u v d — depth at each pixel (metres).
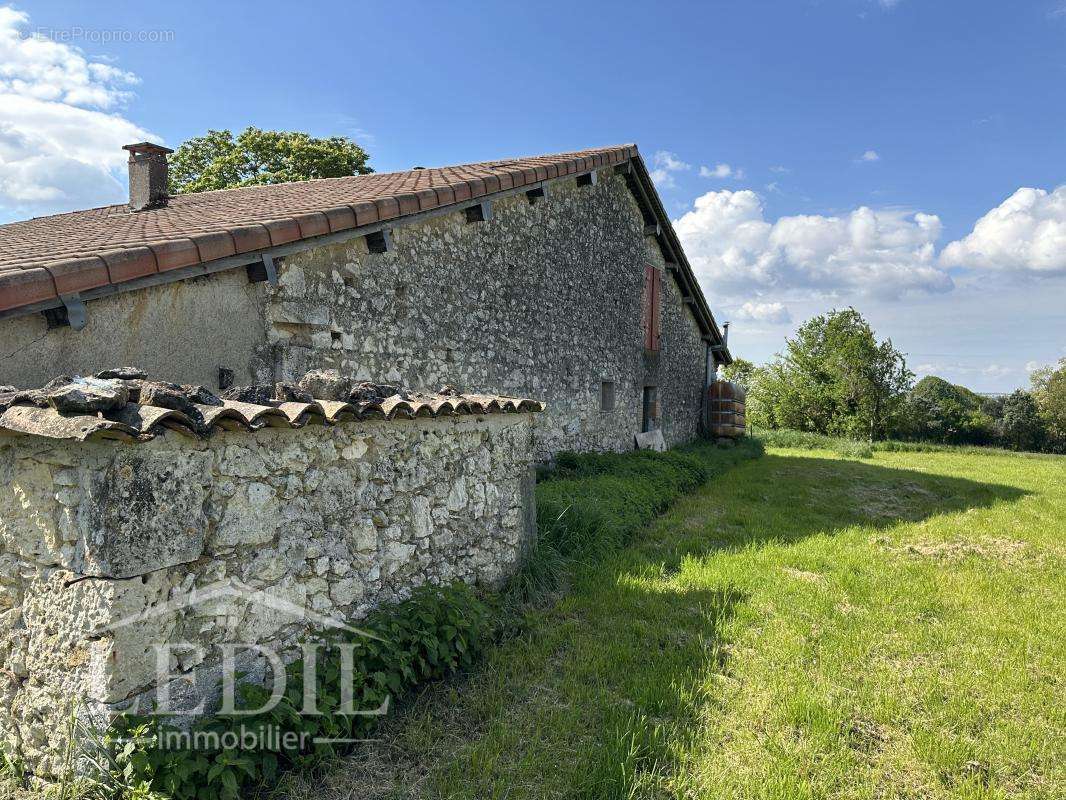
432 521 3.95
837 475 12.58
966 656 4.11
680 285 15.12
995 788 2.79
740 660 3.88
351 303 5.71
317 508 3.11
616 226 11.49
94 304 3.91
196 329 4.46
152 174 8.13
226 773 2.29
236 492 2.69
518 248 8.44
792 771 2.79
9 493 2.48
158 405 2.36
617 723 3.07
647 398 13.52
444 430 4.08
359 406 3.18
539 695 3.41
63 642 2.35
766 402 26.12
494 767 2.77
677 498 9.24
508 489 4.76
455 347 7.16
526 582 4.75
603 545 6.00
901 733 3.19
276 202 6.51
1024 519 8.62
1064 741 3.18
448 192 6.57
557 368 9.55
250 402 2.90
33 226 7.52
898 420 23.36
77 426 2.12
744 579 5.41
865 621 4.62
